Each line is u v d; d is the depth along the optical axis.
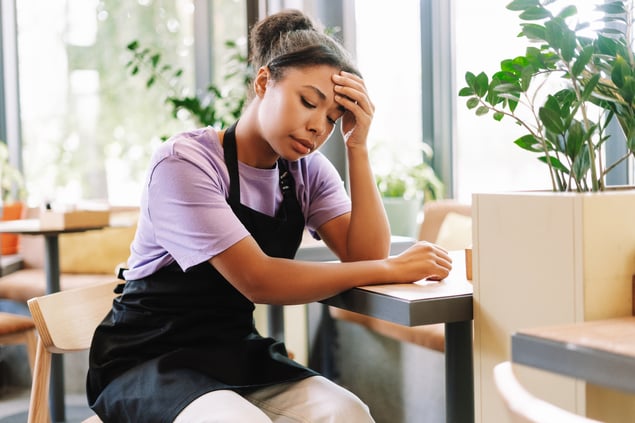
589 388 1.08
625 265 1.10
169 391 1.32
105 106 4.76
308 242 2.61
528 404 0.73
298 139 1.43
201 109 3.80
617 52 1.29
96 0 4.76
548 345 0.87
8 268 3.82
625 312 1.10
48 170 4.85
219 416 1.22
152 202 1.46
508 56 3.40
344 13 3.59
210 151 1.52
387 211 3.68
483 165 3.63
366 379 2.98
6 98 4.91
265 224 1.54
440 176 3.86
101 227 3.27
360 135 1.63
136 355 1.46
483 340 1.26
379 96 3.82
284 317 2.98
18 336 2.71
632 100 1.22
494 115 1.38
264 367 1.50
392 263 1.43
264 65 1.53
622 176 2.61
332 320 3.18
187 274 1.46
